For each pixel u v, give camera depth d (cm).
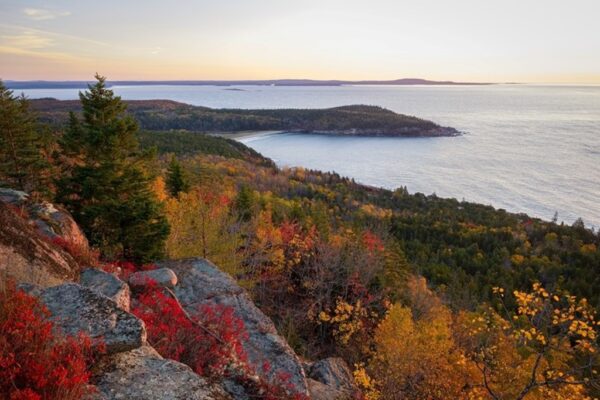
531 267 6550
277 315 2478
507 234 8056
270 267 2656
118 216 1603
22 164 2202
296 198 7825
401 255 3716
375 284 2881
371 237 3519
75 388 469
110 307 675
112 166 1662
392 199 11481
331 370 1323
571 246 8006
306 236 3175
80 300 677
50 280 868
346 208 8850
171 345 787
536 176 18288
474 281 5528
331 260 2825
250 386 750
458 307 3809
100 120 1767
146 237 1677
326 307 2545
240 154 13525
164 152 10269
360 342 2436
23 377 457
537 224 9494
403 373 1791
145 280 1137
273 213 4088
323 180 12744
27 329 511
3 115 2139
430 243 7256
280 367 1000
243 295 1264
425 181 17412
